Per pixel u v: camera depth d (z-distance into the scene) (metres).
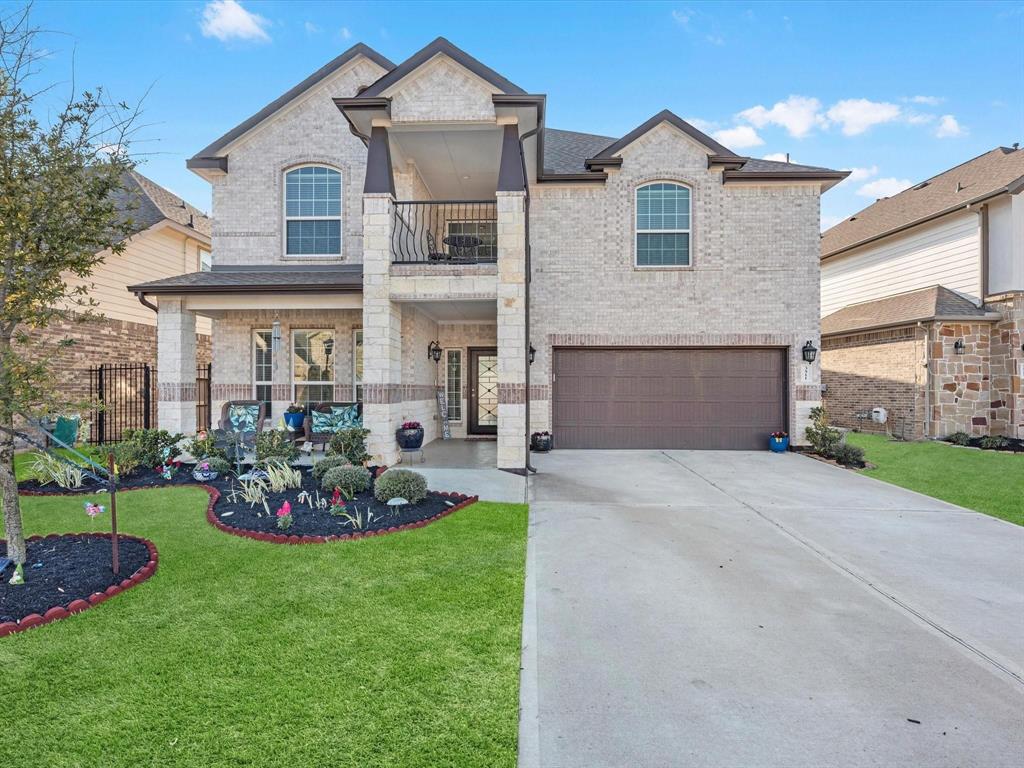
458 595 4.24
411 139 10.10
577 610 4.12
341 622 3.77
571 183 12.45
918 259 15.66
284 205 12.56
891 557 5.38
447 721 2.73
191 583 4.41
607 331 12.44
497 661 3.30
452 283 9.54
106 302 14.55
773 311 12.27
